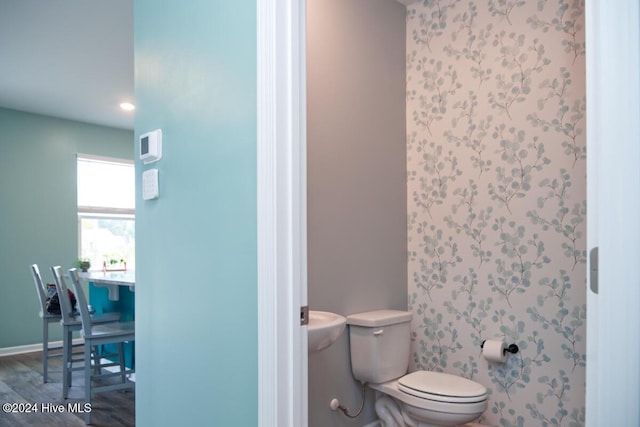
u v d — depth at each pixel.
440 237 2.77
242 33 1.36
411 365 2.87
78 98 4.70
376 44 2.74
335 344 2.43
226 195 1.40
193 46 1.56
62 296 3.53
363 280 2.59
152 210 1.78
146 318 1.79
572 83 2.28
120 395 3.51
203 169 1.50
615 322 0.79
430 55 2.84
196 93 1.54
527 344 2.39
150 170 1.76
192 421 1.51
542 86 2.38
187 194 1.57
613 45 0.80
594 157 0.85
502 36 2.53
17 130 5.08
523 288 2.42
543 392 2.33
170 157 1.67
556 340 2.29
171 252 1.65
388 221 2.78
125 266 5.70
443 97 2.77
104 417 3.05
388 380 2.45
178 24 1.64
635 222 0.76
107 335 3.12
